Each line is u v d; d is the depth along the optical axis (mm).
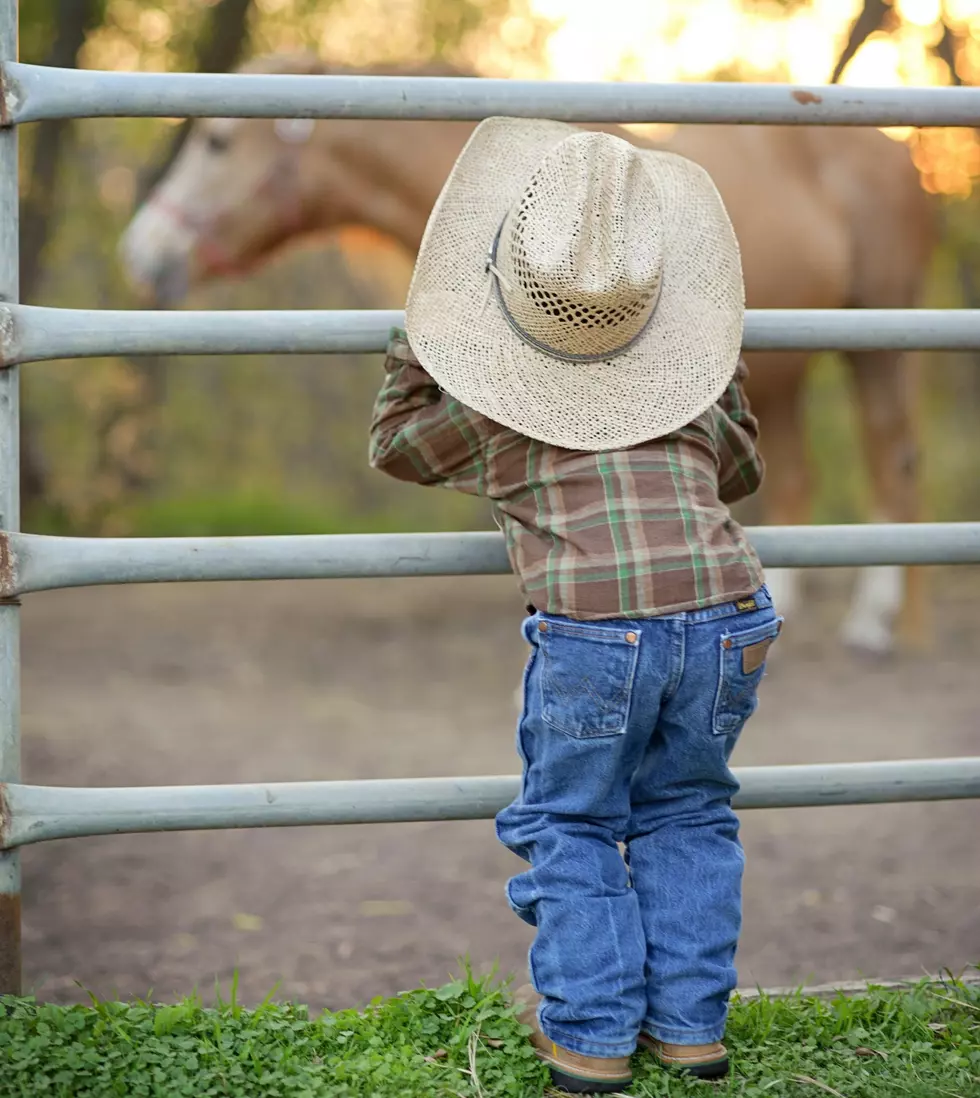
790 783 4512
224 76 4352
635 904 3816
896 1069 3934
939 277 18734
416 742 9211
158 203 12039
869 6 15953
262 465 23016
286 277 21969
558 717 3684
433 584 18391
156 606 16156
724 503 4539
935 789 4590
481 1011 4105
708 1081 3838
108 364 21219
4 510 4266
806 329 4570
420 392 4070
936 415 20844
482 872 6703
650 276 3738
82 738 9156
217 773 8156
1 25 4262
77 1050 3764
